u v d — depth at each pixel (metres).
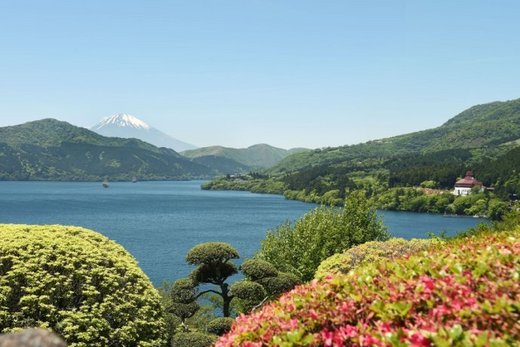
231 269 23.12
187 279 22.48
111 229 137.75
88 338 14.23
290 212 198.50
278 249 36.66
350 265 23.20
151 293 16.80
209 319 30.53
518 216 21.50
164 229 138.75
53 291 14.65
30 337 5.38
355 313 7.61
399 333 6.00
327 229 37.47
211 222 157.75
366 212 39.25
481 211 194.50
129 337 15.23
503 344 5.09
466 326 6.14
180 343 17.91
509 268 7.75
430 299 7.01
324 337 6.98
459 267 7.91
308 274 35.31
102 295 15.44
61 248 15.36
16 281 14.27
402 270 8.62
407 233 130.25
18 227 16.27
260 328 8.06
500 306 6.06
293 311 8.29
